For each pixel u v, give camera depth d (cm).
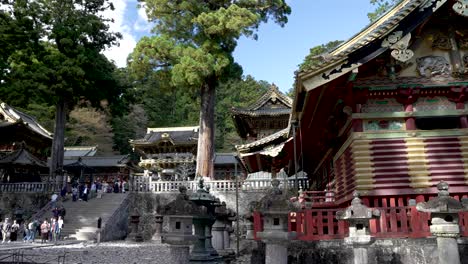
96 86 4044
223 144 8019
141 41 3241
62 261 1515
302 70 1198
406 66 1362
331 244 1096
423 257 1052
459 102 1352
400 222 1191
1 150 4634
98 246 2103
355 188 1302
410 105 1354
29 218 2967
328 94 1350
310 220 1107
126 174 5866
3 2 3453
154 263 1523
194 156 5262
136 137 7994
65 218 2775
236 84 9481
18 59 3547
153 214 2992
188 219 974
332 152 1841
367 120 1357
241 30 3173
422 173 1289
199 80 3119
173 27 3419
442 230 826
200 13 3369
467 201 1138
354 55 1228
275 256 898
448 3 1293
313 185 2791
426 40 1388
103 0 4050
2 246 1972
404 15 1227
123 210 2944
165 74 3506
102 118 8450
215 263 1048
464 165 1289
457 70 1338
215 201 1167
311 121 1625
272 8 3528
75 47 3772
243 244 1848
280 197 921
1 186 3341
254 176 3672
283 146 1997
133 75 3466
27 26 3503
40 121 6969
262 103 4259
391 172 1298
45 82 3544
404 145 1319
